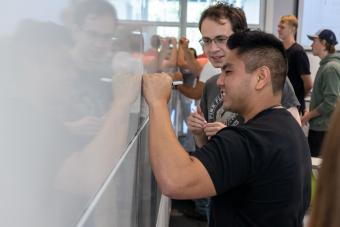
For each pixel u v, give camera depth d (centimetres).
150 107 112
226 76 120
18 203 35
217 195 106
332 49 372
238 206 108
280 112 113
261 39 116
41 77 39
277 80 116
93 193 60
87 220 56
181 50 309
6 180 33
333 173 57
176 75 304
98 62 62
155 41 164
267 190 103
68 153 47
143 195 134
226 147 100
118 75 79
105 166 68
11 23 33
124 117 87
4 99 32
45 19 40
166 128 107
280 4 464
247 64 114
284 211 105
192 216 339
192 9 452
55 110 43
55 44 43
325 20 464
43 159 40
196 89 264
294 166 105
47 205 41
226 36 157
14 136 34
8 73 33
